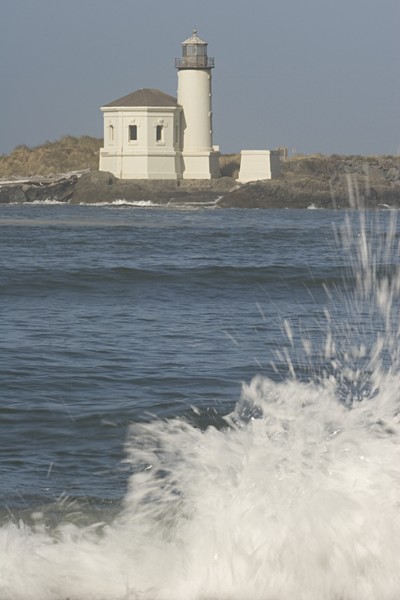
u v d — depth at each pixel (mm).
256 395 30578
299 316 56406
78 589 18516
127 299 67562
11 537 20719
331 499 19500
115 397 35469
